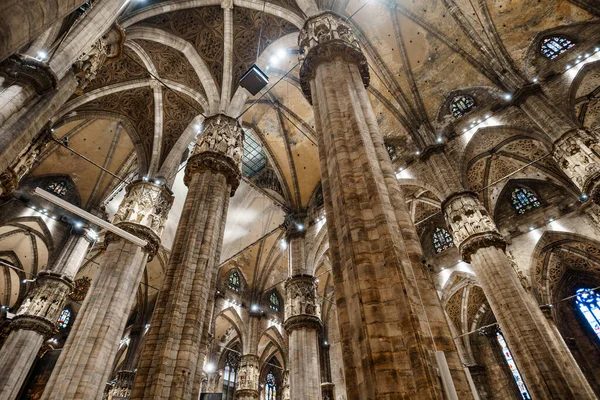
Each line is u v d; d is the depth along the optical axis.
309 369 16.98
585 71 15.70
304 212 23.62
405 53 21.05
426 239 26.23
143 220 15.21
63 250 20.17
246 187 27.16
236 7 16.83
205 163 13.24
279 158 24.25
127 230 14.35
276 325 28.98
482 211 15.73
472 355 23.22
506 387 21.77
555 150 14.08
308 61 10.48
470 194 16.42
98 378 11.04
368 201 6.77
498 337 23.59
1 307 23.44
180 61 17.56
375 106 22.53
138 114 18.66
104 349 11.53
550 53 17.30
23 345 16.41
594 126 17.64
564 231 19.67
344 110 8.64
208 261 10.90
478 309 24.66
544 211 21.03
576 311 21.02
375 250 6.05
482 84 19.12
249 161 26.36
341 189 7.02
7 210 19.45
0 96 7.80
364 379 4.84
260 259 29.33
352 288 5.75
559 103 15.70
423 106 20.75
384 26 20.92
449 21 19.48
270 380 31.88
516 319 12.45
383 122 22.39
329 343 29.56
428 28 20.12
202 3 16.34
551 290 21.31
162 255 28.06
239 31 17.17
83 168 22.61
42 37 8.99
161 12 15.38
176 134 18.83
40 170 21.78
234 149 14.48
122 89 17.47
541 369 11.19
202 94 17.69
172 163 17.89
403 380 4.64
